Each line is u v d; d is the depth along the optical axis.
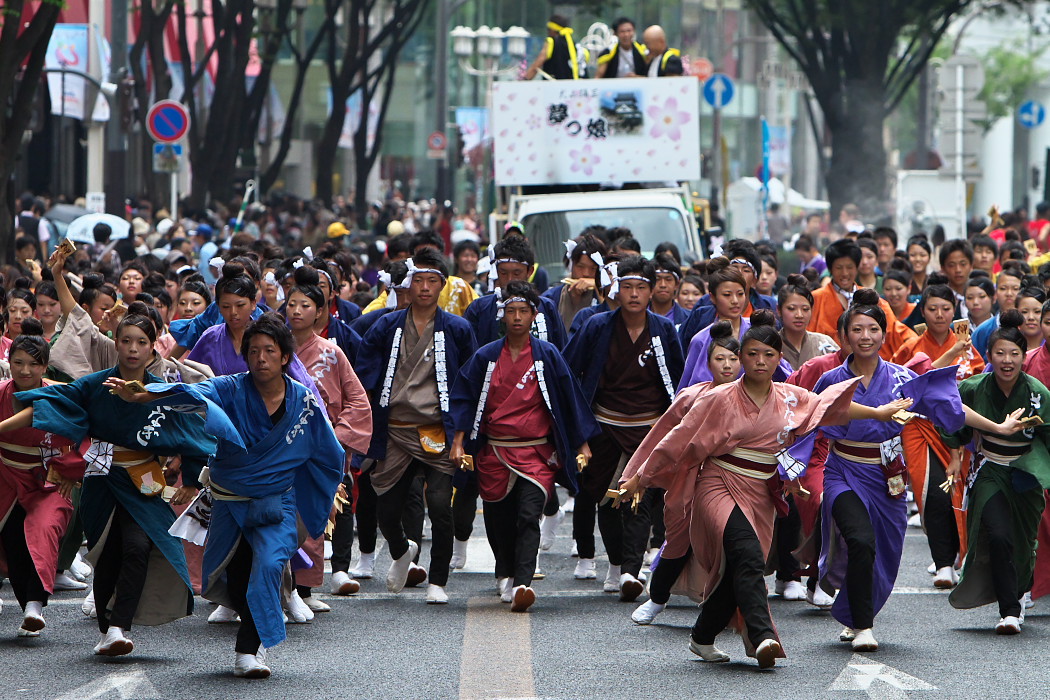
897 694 18.45
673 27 148.62
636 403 25.36
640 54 46.78
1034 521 22.67
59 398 19.73
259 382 19.34
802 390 19.73
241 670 19.33
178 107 54.09
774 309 28.69
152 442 19.83
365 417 23.69
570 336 27.47
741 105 151.75
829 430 21.48
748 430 19.44
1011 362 22.22
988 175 160.38
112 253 43.81
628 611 23.75
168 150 60.25
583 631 22.23
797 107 155.88
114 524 20.42
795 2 82.19
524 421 23.98
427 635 21.98
